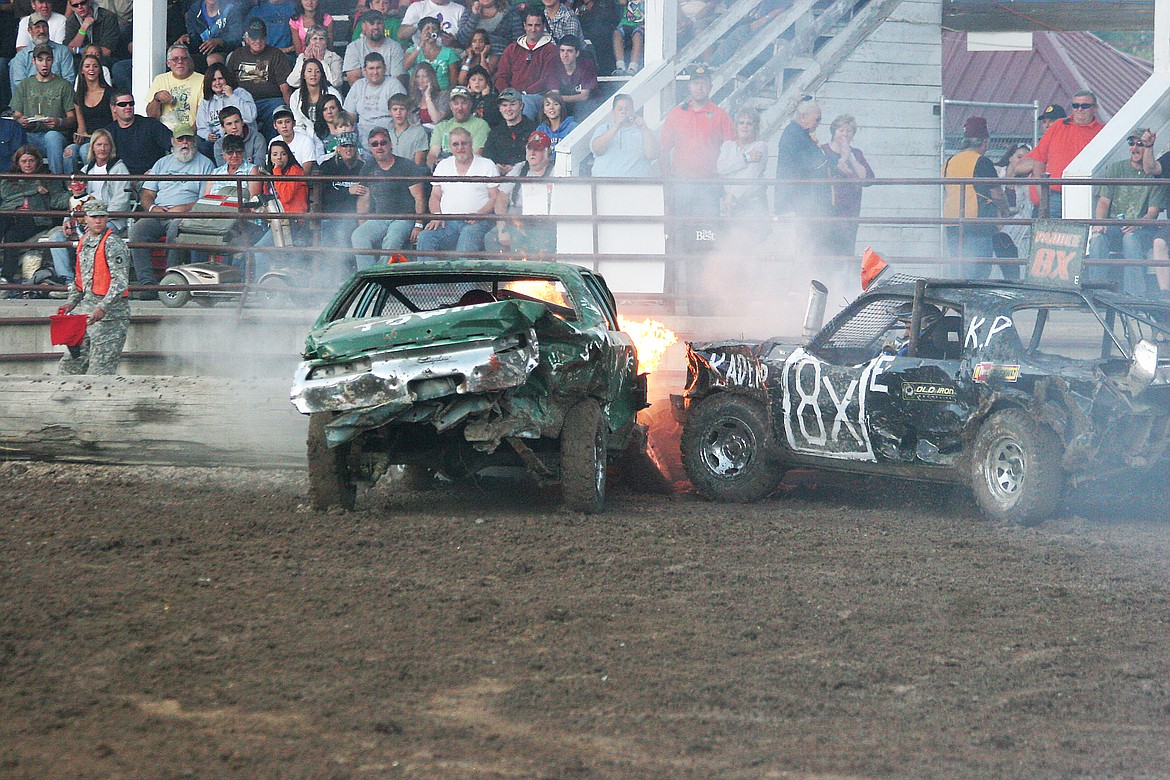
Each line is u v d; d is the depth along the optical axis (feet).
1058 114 198.39
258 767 50.75
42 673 61.57
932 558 91.09
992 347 107.45
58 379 130.52
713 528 101.14
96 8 218.59
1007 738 56.13
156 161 190.80
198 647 66.23
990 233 183.01
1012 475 104.99
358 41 204.13
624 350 119.14
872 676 64.18
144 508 106.93
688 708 59.21
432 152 188.24
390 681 61.77
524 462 107.65
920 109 210.59
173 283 174.09
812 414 115.75
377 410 99.19
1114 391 100.63
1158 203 168.45
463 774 50.67
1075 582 84.38
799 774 51.75
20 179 169.99
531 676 63.10
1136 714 59.72
